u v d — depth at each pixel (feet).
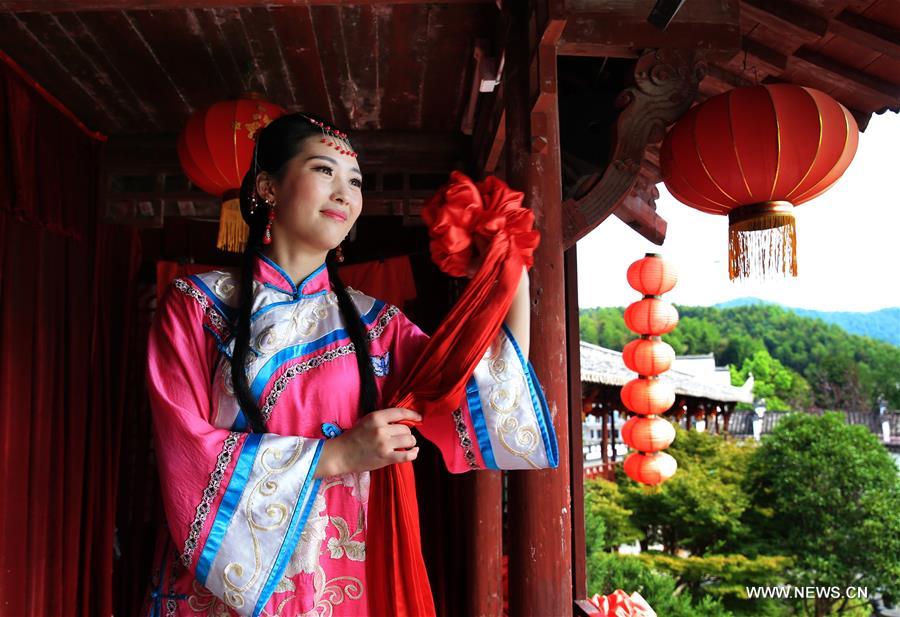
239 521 3.33
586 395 36.50
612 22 7.44
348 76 11.72
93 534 12.76
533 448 3.79
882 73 9.61
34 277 10.28
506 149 7.59
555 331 6.79
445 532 14.82
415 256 15.51
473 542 12.14
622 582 36.37
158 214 13.98
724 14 7.58
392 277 14.82
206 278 3.96
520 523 6.52
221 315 3.82
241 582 3.29
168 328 3.74
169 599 3.55
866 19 8.66
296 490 3.36
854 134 7.53
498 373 3.86
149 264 15.35
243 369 3.59
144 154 13.64
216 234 15.48
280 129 3.98
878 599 49.96
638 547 52.80
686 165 7.93
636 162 7.67
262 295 3.83
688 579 44.55
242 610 3.29
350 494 3.70
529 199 7.09
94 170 12.19
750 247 8.01
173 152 13.69
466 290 3.78
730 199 7.92
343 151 3.98
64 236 11.17
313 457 3.39
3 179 9.46
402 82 11.94
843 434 48.34
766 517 48.85
